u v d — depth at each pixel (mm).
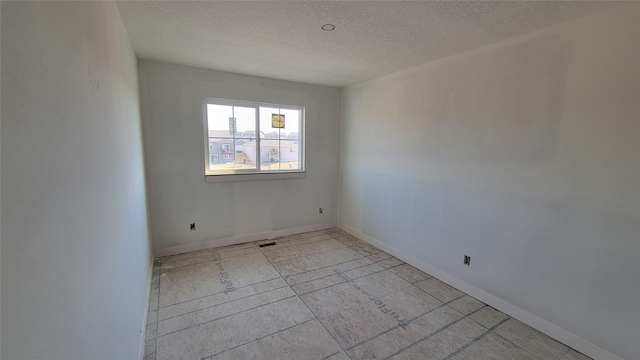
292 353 1780
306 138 3951
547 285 1975
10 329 419
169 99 2998
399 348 1841
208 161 3369
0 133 406
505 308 2227
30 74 512
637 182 1568
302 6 1660
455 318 2162
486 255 2344
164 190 3098
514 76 2070
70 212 685
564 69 1811
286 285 2609
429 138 2787
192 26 1949
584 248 1787
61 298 608
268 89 3533
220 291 2480
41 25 565
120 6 1647
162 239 3158
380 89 3391
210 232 3434
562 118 1839
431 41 2166
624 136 1599
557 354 1810
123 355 1241
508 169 2152
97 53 1053
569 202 1840
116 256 1186
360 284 2654
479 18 1764
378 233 3559
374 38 2127
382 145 3410
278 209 3885
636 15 1521
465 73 2414
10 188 432
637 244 1584
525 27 1880
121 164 1456
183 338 1889
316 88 3924
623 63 1578
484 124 2291
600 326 1740
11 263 428
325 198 4266
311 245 3629
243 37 2148
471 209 2439
